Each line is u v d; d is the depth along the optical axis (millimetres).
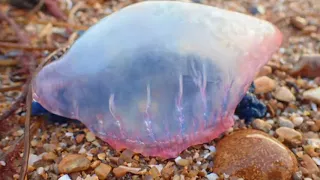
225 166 267
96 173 272
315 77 367
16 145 285
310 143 298
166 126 265
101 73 264
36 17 469
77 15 482
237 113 314
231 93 272
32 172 276
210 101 266
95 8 500
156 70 259
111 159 280
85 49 273
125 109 263
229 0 527
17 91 350
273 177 261
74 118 283
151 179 267
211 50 264
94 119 274
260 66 284
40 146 295
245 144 273
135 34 267
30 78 328
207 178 267
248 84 279
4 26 445
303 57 372
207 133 278
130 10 280
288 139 296
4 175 274
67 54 280
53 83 274
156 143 271
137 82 260
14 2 483
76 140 297
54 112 282
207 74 262
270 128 307
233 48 270
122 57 262
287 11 499
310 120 321
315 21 470
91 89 267
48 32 430
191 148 287
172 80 259
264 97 339
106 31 273
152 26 268
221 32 272
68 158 278
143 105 261
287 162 266
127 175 271
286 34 444
